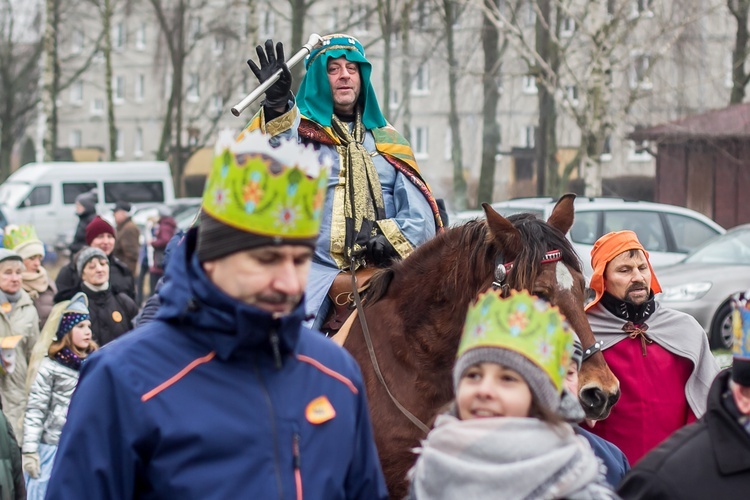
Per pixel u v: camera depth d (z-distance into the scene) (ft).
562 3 72.90
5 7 158.10
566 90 76.89
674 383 18.85
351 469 11.34
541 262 15.35
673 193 95.04
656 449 11.72
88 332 25.26
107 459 10.38
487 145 109.70
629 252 18.94
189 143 140.26
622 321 18.98
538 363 10.57
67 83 151.74
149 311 21.04
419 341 16.17
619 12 70.74
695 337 18.99
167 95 182.80
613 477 14.82
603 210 51.96
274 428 10.53
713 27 107.34
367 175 19.42
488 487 10.28
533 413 10.68
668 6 88.12
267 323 10.48
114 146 139.85
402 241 18.92
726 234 51.21
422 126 144.56
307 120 19.48
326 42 19.76
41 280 33.68
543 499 10.19
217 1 163.32
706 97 108.78
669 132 90.43
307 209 10.56
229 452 10.36
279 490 10.39
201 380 10.53
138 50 181.57
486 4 91.45
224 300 10.47
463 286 15.89
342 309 18.22
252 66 18.06
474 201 136.15
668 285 46.24
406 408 16.03
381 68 138.00
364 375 16.60
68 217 104.63
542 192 103.91
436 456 10.58
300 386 10.91
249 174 10.40
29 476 24.89
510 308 10.80
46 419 25.16
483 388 10.63
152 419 10.31
